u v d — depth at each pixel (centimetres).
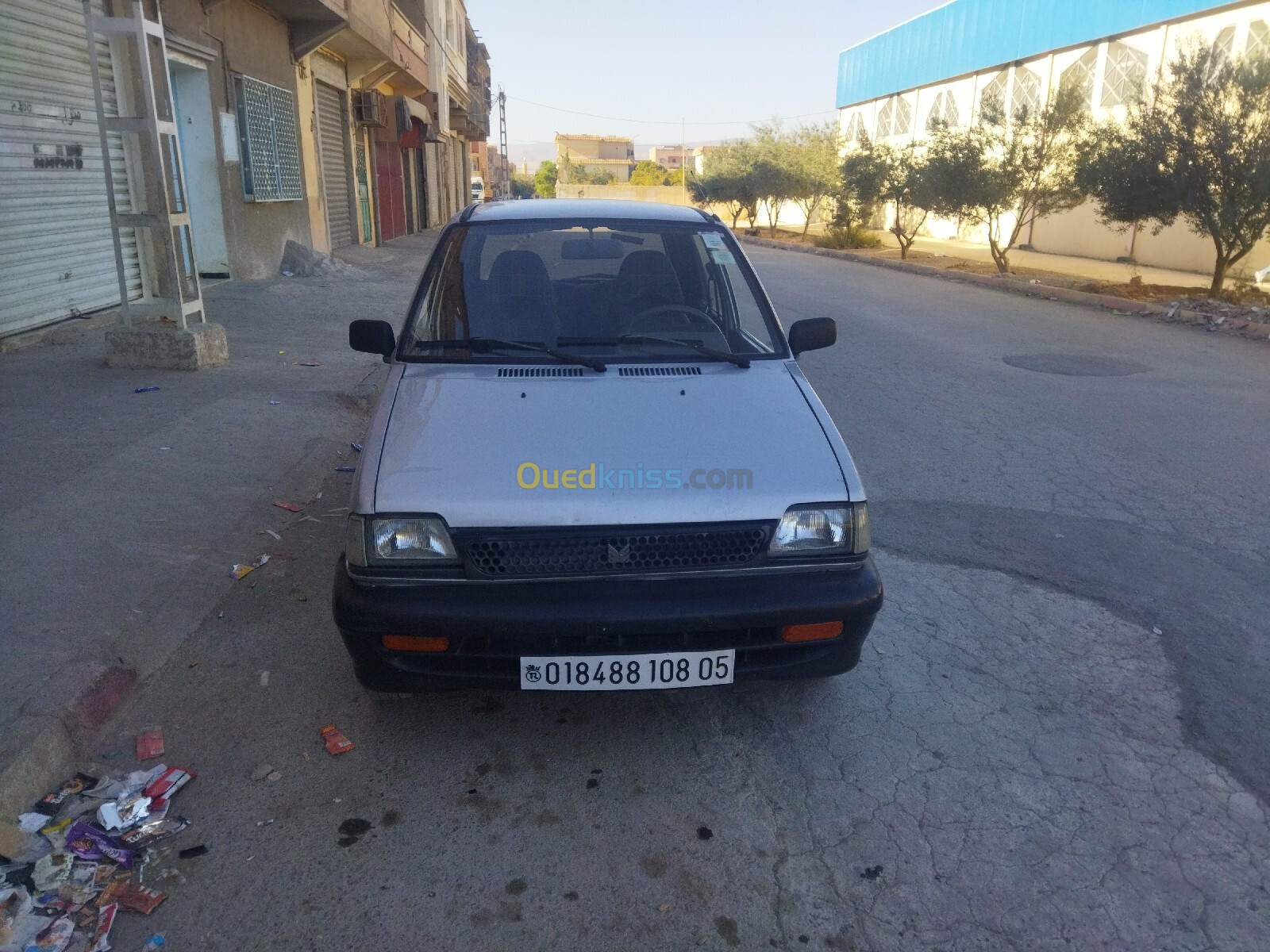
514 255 408
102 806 273
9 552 402
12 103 781
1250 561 475
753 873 260
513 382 347
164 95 707
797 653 301
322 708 334
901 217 2802
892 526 513
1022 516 532
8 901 240
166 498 478
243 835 270
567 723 329
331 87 1919
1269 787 301
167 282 1047
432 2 3003
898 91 3634
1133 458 641
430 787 293
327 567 442
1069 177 1727
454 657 286
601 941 236
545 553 285
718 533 289
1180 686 359
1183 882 259
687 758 311
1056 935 240
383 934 237
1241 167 1268
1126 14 2245
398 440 311
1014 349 1055
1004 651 382
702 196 4281
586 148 13650
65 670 322
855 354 1010
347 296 1245
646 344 379
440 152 3562
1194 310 1292
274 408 649
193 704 333
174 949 230
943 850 270
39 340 799
